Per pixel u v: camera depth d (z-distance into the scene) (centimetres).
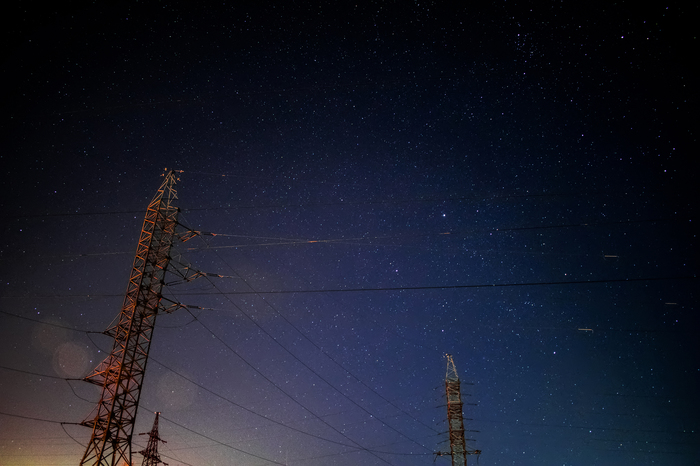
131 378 1923
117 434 1809
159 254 2184
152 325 2045
